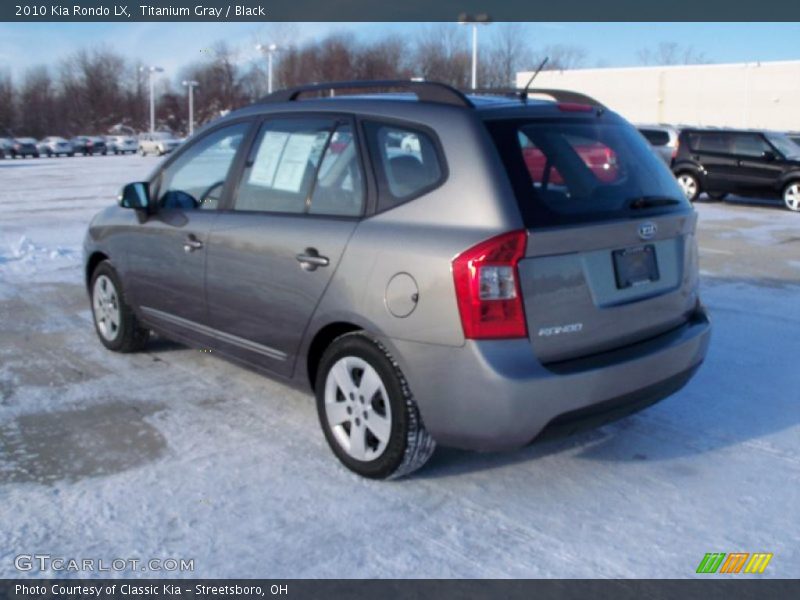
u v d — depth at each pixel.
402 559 3.35
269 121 4.70
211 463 4.18
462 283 3.47
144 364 5.79
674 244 4.17
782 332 6.77
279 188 4.47
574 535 3.54
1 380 5.43
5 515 3.64
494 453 4.35
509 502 3.83
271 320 4.41
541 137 3.85
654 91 42.53
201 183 5.04
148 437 4.51
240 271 4.54
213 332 4.90
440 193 3.71
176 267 5.08
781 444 4.49
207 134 5.13
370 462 3.95
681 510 3.76
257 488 3.92
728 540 3.51
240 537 3.49
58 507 3.72
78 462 4.19
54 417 4.79
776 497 3.89
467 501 3.83
